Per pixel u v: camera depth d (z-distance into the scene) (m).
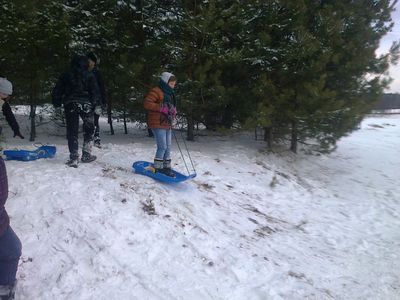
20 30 7.80
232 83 10.20
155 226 5.22
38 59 8.41
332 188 9.88
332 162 12.47
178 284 4.30
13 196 5.29
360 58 10.71
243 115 10.12
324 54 9.93
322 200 8.75
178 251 4.89
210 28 8.98
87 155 7.00
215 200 6.92
